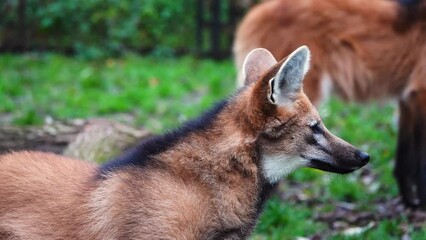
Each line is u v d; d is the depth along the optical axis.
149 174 6.56
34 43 21.59
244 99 6.76
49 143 11.02
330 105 16.17
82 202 6.57
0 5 21.66
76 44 21.33
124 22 22.16
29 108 15.73
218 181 6.62
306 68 6.63
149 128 14.91
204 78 18.97
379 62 11.66
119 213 6.46
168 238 6.40
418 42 11.56
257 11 12.01
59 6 21.81
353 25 11.62
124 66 20.05
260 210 6.91
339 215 10.67
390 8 11.71
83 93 17.39
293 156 6.72
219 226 6.62
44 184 6.64
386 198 11.58
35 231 6.50
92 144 10.73
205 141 6.70
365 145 13.84
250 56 7.30
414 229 9.77
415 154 11.45
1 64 19.62
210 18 22.31
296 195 11.68
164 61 21.06
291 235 9.86
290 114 6.64
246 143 6.64
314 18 11.59
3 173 6.70
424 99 11.49
